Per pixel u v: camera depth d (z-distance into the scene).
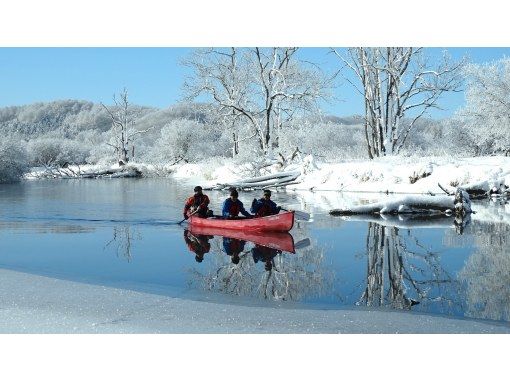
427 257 11.77
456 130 48.19
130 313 6.59
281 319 6.48
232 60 42.75
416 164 28.50
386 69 36.62
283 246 13.21
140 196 29.34
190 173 56.41
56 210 22.14
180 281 9.33
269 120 40.78
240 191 33.06
